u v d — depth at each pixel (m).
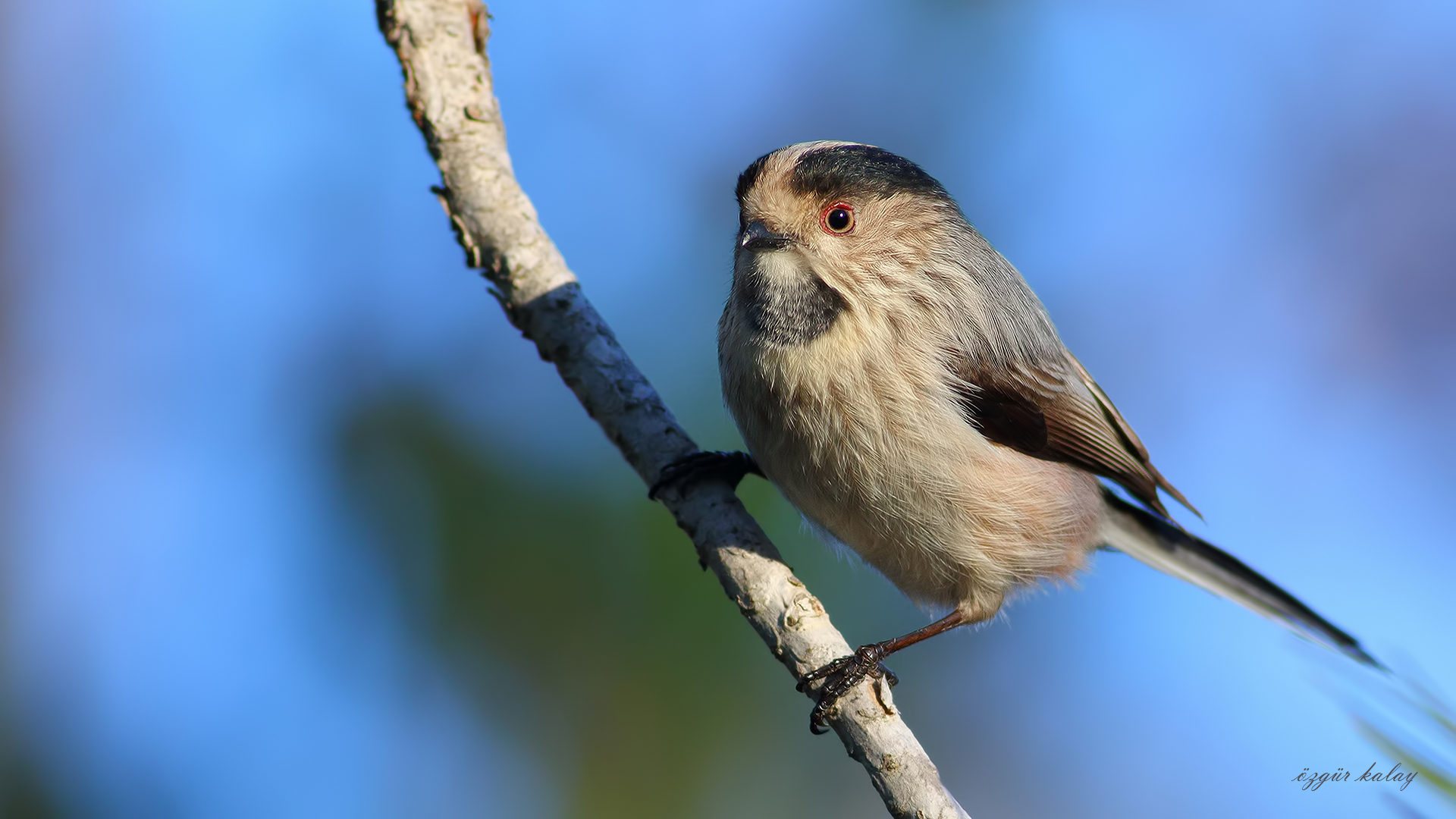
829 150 8.03
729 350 7.83
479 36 7.66
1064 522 8.21
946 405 7.52
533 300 7.43
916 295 7.76
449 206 7.52
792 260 7.60
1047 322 8.90
